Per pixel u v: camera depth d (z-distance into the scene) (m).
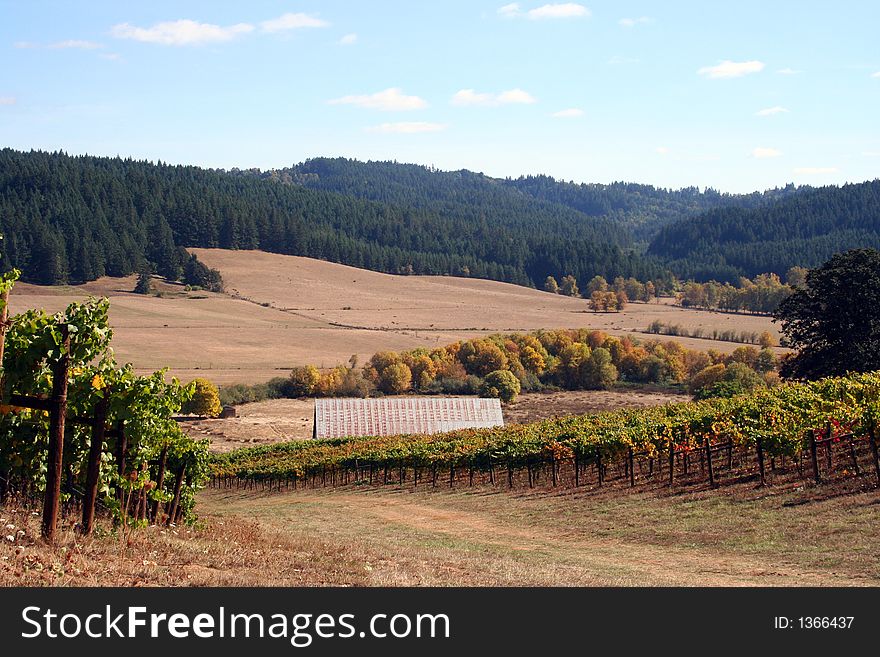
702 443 32.97
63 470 15.99
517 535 26.47
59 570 11.05
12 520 13.09
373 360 131.88
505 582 14.81
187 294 192.50
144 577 11.94
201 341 149.38
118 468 15.98
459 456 44.59
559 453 37.44
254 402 119.00
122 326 154.38
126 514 16.83
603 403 116.44
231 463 68.94
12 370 13.95
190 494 25.16
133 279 198.75
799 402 35.72
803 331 59.81
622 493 31.81
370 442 64.56
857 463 27.03
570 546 23.17
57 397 12.58
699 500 27.33
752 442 28.83
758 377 109.06
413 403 81.81
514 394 119.50
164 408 18.09
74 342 14.85
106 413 15.14
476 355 135.25
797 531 20.83
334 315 187.88
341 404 80.62
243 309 183.75
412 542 24.70
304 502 45.31
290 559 15.42
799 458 28.25
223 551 15.30
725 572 17.34
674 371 133.25
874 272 56.50
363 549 19.00
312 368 124.31
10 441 14.80
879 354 54.94
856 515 21.27
